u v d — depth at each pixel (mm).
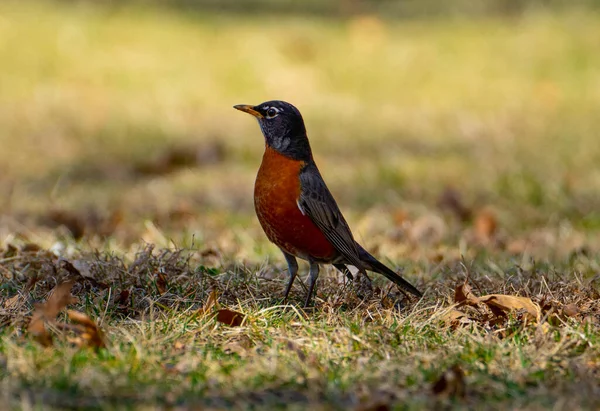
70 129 19547
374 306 7566
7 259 8812
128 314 7461
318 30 27609
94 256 9148
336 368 6074
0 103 21281
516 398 5637
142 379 5738
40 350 6188
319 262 8219
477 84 24000
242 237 11383
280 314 7496
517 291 7953
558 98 22859
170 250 8812
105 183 15883
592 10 28797
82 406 5305
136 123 20188
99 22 26500
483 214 12805
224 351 6527
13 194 14812
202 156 17438
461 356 6316
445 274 8867
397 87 23953
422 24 29578
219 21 28609
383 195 14539
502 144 18266
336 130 19641
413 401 5469
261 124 8156
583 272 9070
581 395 5605
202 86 23422
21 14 26359
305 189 7984
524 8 30031
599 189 14492
